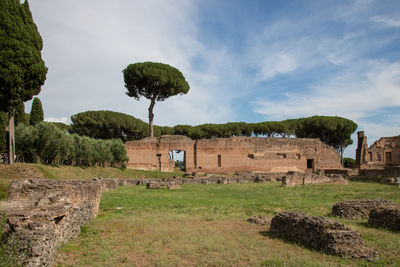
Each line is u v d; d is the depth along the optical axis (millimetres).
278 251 9578
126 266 8273
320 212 16531
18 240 7418
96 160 45281
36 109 54812
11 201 13000
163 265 8227
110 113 67625
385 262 8508
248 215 15938
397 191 26328
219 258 8898
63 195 12312
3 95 28938
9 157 29141
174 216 15578
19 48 29359
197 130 78938
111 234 11570
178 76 65438
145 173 51125
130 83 62531
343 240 9234
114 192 27984
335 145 80500
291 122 81500
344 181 37375
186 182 41562
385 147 69688
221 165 63406
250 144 65875
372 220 12930
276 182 43312
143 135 74938
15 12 30281
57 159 36656
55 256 8758
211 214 16219
